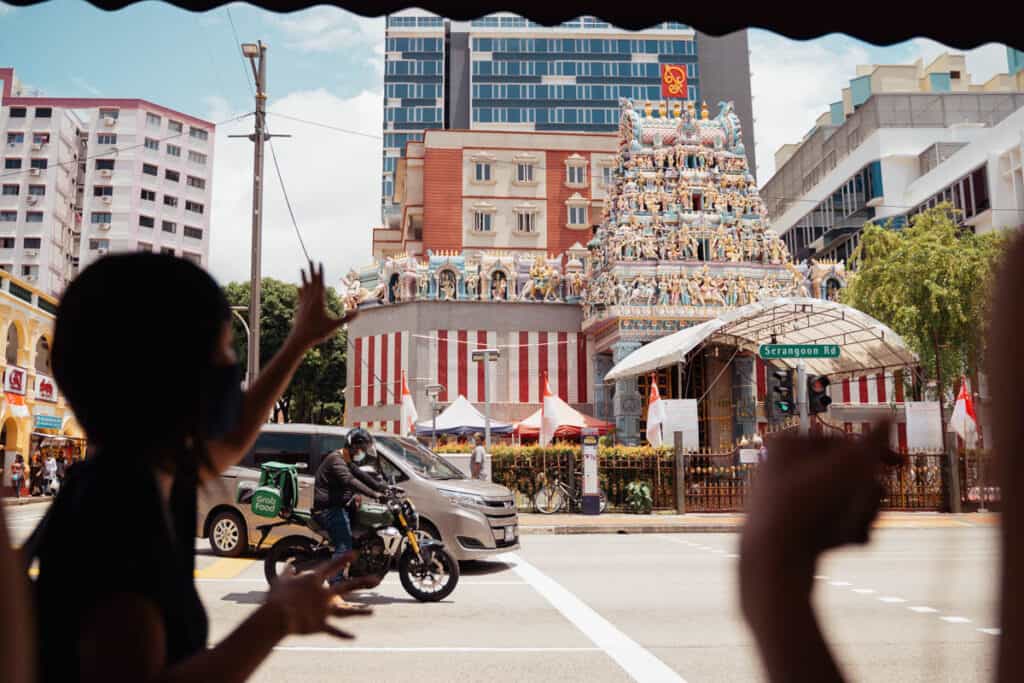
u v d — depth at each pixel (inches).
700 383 1435.8
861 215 2138.3
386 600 368.2
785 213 2662.4
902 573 444.8
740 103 3454.7
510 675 237.6
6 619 36.8
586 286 1485.0
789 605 35.7
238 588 393.4
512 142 2007.9
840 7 138.2
